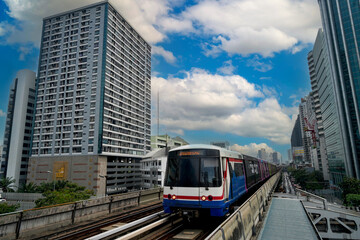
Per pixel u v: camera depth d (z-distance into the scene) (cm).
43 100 7688
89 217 1098
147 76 9969
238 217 666
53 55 7912
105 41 7312
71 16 7969
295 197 2588
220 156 968
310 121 15988
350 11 6744
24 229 826
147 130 9581
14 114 8644
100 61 7225
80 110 7138
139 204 1519
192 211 906
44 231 886
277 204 1470
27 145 8638
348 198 3784
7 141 8719
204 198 889
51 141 7300
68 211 1000
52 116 7456
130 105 8394
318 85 9306
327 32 7206
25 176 8456
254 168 1875
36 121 7612
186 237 805
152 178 6794
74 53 7631
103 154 6762
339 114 6669
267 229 890
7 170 8275
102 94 6981
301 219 1049
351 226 3034
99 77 7131
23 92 8712
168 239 794
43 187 5338
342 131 6538
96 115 6931
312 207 2447
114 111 7450
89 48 7469
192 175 932
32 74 9056
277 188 4669
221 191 904
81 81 7338
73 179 6788
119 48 8031
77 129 7056
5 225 770
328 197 6819
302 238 778
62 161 6994
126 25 8656
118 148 7538
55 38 8025
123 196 1367
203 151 970
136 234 767
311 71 10969
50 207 926
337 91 6744
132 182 8306
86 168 6725
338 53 6825
